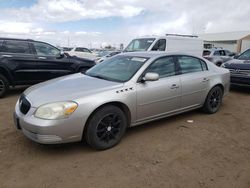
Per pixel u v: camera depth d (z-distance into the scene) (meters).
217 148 3.86
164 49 12.14
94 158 3.52
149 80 4.11
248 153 3.71
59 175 3.09
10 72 7.18
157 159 3.49
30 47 7.61
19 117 3.60
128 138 4.19
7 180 2.98
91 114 3.58
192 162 3.42
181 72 4.88
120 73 4.38
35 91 3.85
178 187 2.87
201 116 5.42
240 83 8.06
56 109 3.33
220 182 2.97
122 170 3.21
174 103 4.70
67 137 3.42
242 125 4.91
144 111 4.22
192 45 13.46
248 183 2.96
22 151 3.69
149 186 2.88
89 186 2.88
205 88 5.28
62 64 8.22
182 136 4.30
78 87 3.85
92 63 8.99
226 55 17.62
